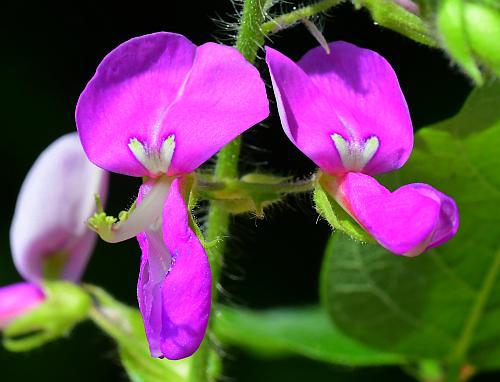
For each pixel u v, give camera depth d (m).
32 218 0.08
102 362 0.14
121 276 0.14
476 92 0.08
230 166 0.07
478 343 0.09
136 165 0.07
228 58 0.07
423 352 0.09
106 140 0.07
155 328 0.06
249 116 0.06
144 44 0.07
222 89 0.07
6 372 0.14
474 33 0.06
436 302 0.09
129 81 0.07
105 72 0.07
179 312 0.06
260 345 0.10
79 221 0.08
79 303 0.08
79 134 0.07
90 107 0.07
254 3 0.07
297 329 0.10
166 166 0.07
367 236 0.07
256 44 0.07
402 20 0.07
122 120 0.07
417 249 0.06
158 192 0.07
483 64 0.07
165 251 0.07
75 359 0.14
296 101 0.07
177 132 0.07
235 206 0.07
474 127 0.08
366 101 0.07
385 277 0.09
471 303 0.09
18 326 0.08
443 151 0.08
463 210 0.08
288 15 0.07
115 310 0.08
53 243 0.08
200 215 0.08
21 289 0.08
